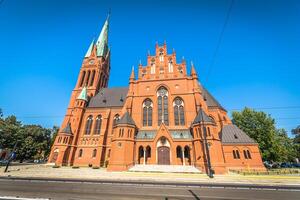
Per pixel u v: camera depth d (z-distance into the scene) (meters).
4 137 55.97
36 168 41.34
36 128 72.69
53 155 49.28
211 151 35.38
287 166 67.75
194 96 45.69
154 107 46.59
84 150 51.25
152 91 48.62
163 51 53.00
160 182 21.91
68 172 33.66
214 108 47.88
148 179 24.92
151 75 51.09
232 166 38.72
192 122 41.06
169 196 13.55
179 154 39.66
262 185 19.86
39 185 18.30
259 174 32.16
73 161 49.97
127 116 42.69
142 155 41.12
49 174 30.59
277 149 44.81
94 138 52.69
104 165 48.88
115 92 64.75
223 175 30.53
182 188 17.41
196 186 18.81
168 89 47.94
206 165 34.59
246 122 49.75
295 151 64.81
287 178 25.75
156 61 52.09
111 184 19.67
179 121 44.34
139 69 51.97
